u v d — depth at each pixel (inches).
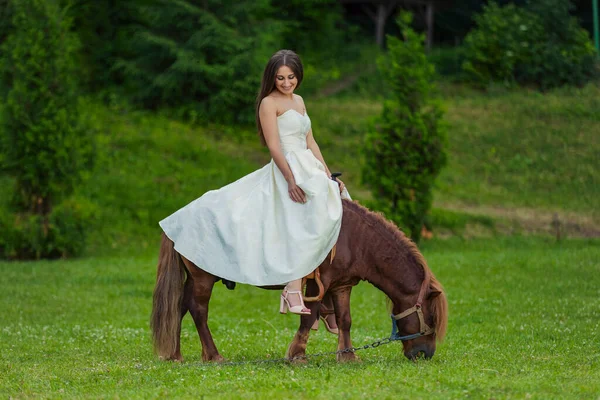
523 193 858.1
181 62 979.3
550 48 1144.2
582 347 302.2
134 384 236.1
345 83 1203.2
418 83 709.3
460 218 783.7
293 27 1264.8
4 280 559.8
